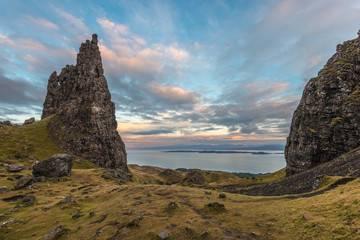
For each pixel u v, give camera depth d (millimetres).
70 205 42719
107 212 37625
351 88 105875
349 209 24766
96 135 181875
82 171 103062
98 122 188375
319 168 85562
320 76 121812
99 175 100812
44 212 38750
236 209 38156
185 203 42812
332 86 109875
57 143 166875
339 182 46594
